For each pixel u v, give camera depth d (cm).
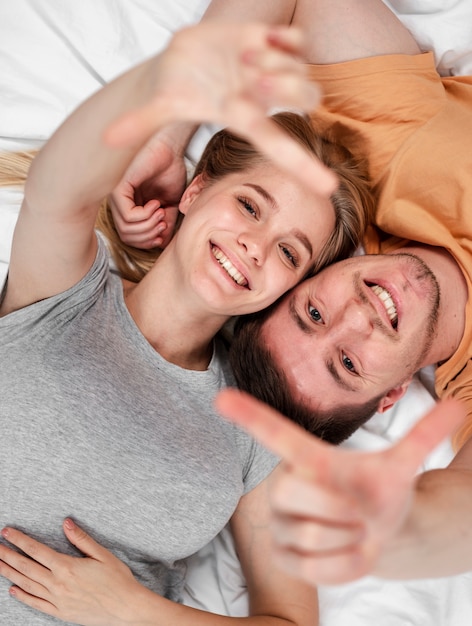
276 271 120
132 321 124
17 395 112
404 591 140
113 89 83
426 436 55
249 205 122
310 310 129
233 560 142
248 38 55
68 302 116
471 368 141
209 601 140
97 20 153
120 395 117
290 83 53
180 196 144
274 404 130
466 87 147
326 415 130
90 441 114
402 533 69
